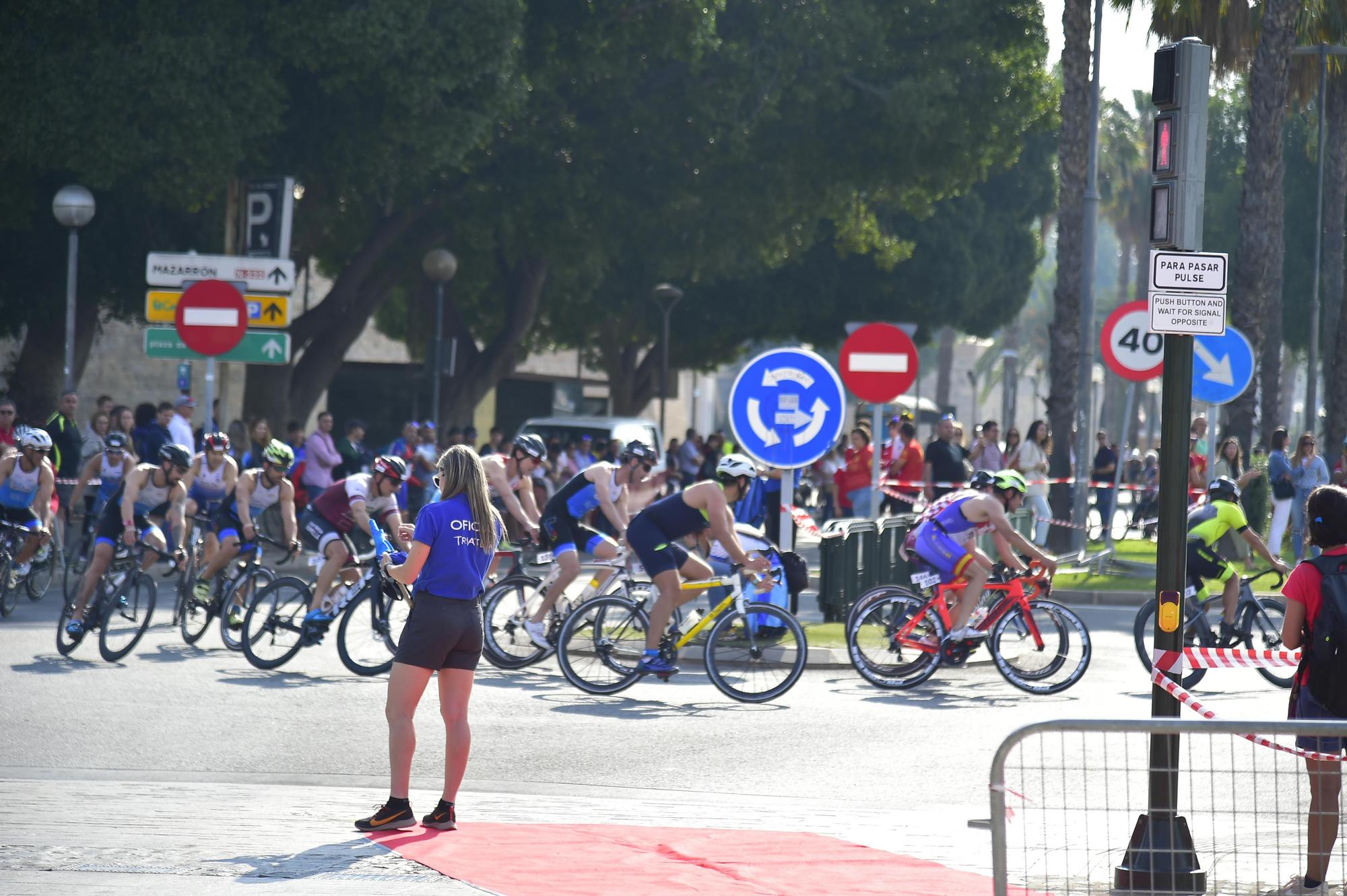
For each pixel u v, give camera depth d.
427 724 27.17
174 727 26.05
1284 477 60.31
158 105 59.69
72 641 33.44
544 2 68.94
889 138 77.31
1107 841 15.70
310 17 59.91
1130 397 58.31
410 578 18.78
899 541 46.44
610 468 34.31
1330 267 105.44
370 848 17.52
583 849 17.77
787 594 38.12
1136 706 30.55
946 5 75.69
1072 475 72.56
